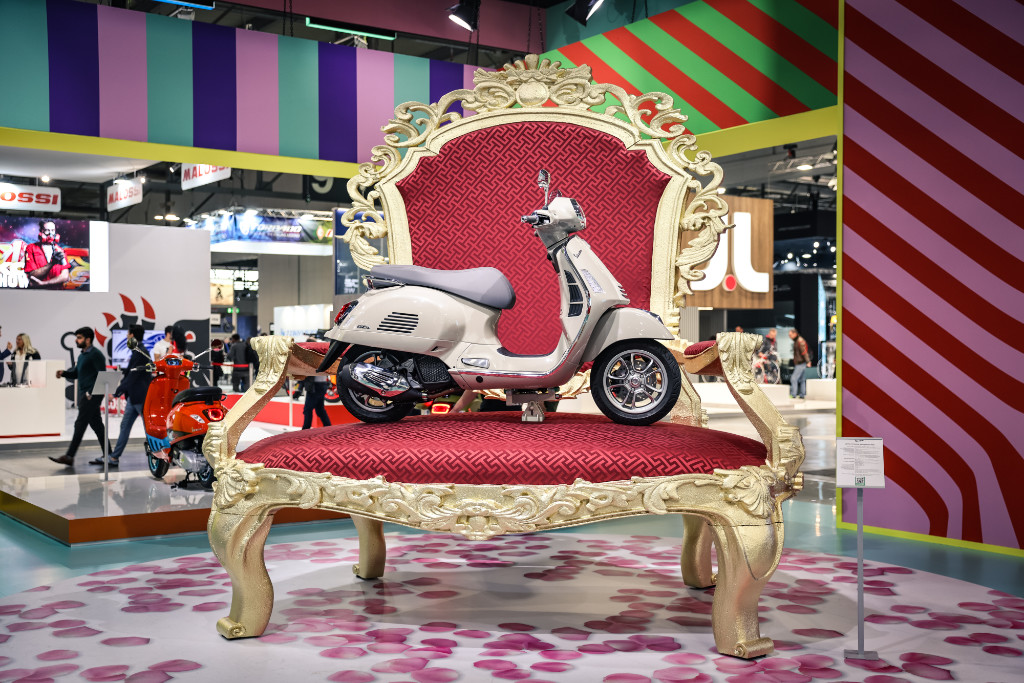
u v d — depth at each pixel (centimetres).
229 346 2198
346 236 320
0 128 620
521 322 309
